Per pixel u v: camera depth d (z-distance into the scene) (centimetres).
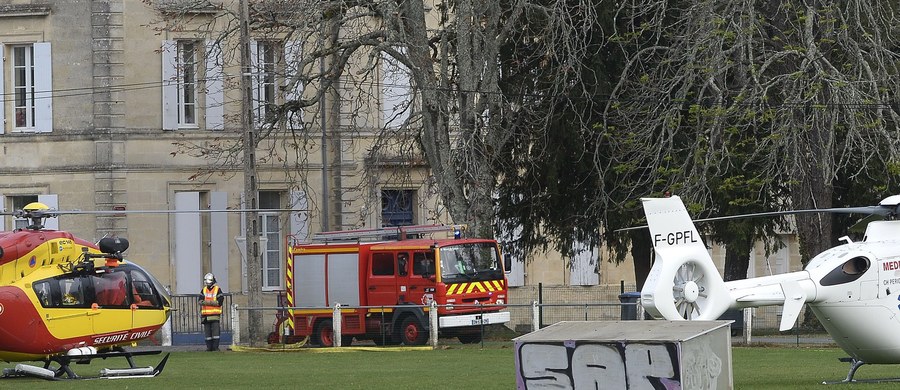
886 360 4656
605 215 8650
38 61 10319
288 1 8775
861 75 7525
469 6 8294
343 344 8269
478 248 8206
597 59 8769
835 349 6994
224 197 10550
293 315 8538
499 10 8444
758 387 4588
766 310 9375
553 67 8694
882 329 4572
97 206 10281
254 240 8444
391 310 8038
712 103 7975
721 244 9300
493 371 5803
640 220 8775
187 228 10450
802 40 7712
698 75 7762
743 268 9050
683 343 3428
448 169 8475
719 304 4369
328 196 10744
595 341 3500
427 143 8700
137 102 10344
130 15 10319
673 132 7850
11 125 10450
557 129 8975
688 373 3441
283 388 5022
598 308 9594
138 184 10338
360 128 10288
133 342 5881
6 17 10356
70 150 10331
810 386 4600
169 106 10400
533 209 9525
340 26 8638
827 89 7544
